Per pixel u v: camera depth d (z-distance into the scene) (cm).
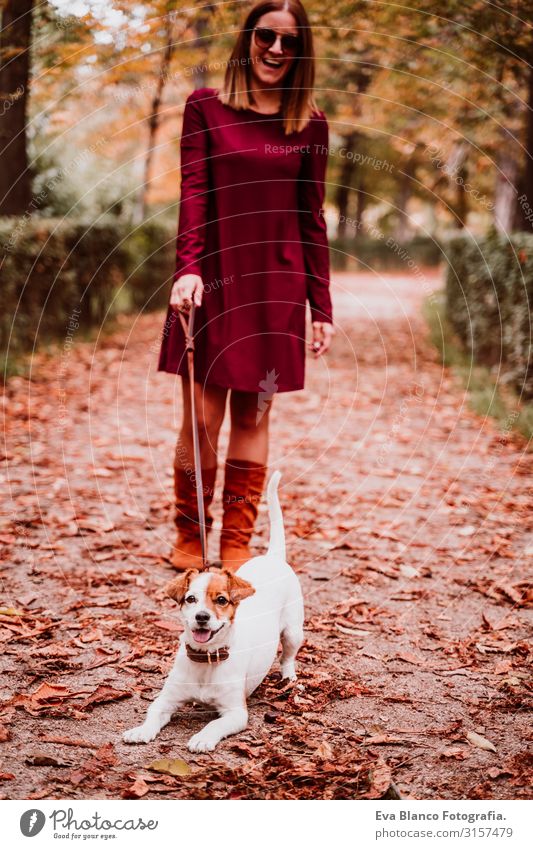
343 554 498
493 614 416
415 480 660
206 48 1253
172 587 296
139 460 683
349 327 1659
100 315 1374
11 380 941
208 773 268
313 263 427
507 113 1291
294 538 524
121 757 275
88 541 494
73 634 371
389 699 325
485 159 1606
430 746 291
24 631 367
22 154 1080
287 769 273
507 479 662
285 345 417
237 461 428
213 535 524
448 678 346
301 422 866
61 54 982
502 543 517
